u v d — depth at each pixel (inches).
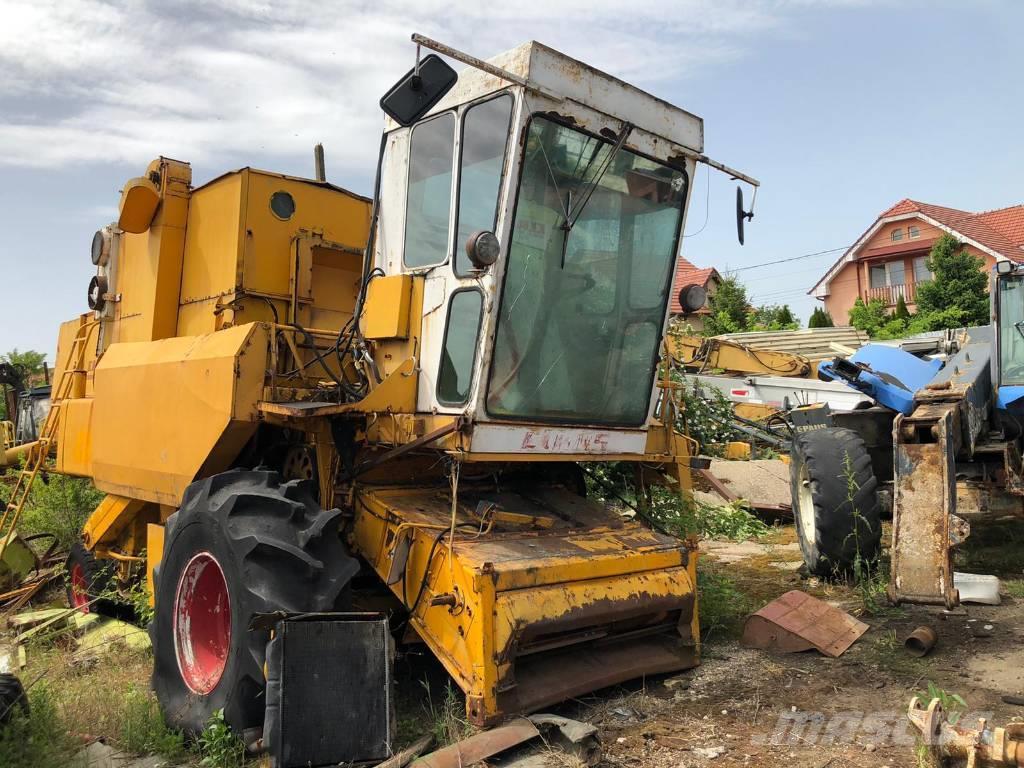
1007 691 151.6
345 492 177.0
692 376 484.4
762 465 377.1
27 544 283.3
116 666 198.7
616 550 163.9
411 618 156.3
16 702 142.3
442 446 160.1
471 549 149.7
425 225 173.5
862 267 1328.7
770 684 162.2
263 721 141.8
